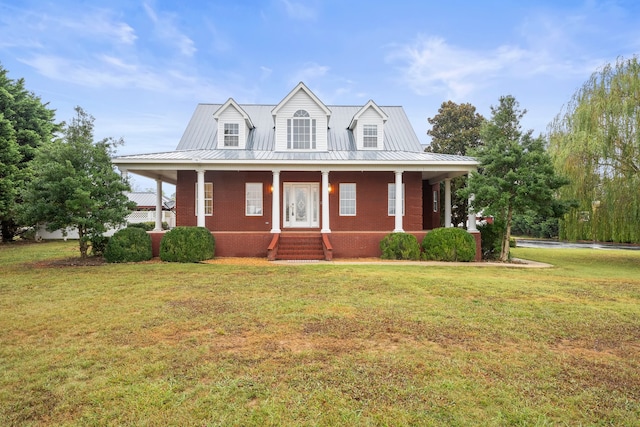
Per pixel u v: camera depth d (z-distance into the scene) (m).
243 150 18.27
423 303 7.19
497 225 15.67
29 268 11.73
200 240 13.72
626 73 15.46
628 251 22.59
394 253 14.56
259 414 3.19
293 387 3.67
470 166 15.52
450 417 3.15
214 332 5.41
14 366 4.20
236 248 15.19
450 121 26.42
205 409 3.28
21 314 6.34
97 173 13.09
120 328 5.57
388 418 3.13
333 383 3.76
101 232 13.19
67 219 12.65
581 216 16.66
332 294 7.97
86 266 12.20
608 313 6.59
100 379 3.86
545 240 36.22
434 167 15.60
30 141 25.77
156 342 4.98
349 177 18.02
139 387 3.67
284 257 14.55
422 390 3.62
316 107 18.27
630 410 3.31
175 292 8.15
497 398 3.48
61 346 4.83
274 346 4.83
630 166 15.22
